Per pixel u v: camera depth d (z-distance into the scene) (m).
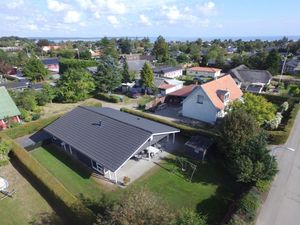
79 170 25.14
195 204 19.84
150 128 26.22
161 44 128.12
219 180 22.98
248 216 16.81
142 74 55.91
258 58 80.31
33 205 20.27
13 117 38.69
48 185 20.66
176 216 14.56
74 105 49.84
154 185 22.34
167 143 30.61
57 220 18.50
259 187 19.92
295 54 121.00
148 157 27.00
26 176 24.42
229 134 23.36
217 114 36.97
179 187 22.03
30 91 47.56
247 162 20.12
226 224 16.16
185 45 161.00
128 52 166.12
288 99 45.31
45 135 34.00
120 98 51.72
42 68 72.25
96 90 58.16
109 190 21.83
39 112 44.09
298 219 17.78
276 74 76.31
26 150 28.59
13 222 18.64
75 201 18.11
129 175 23.95
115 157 22.59
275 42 189.75
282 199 19.84
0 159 26.27
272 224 17.33
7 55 108.50
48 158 27.83
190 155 27.45
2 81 74.62
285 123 35.78
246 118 23.50
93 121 29.22
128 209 13.66
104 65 56.06
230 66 86.38
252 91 53.75
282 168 24.42
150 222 13.12
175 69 77.81
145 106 45.25
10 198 21.30
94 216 16.20
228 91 39.38
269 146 29.27
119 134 25.42
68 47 183.25
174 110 45.09
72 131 28.53
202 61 95.75
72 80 51.47
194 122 38.62
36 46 176.25
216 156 27.25
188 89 50.22
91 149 24.59
